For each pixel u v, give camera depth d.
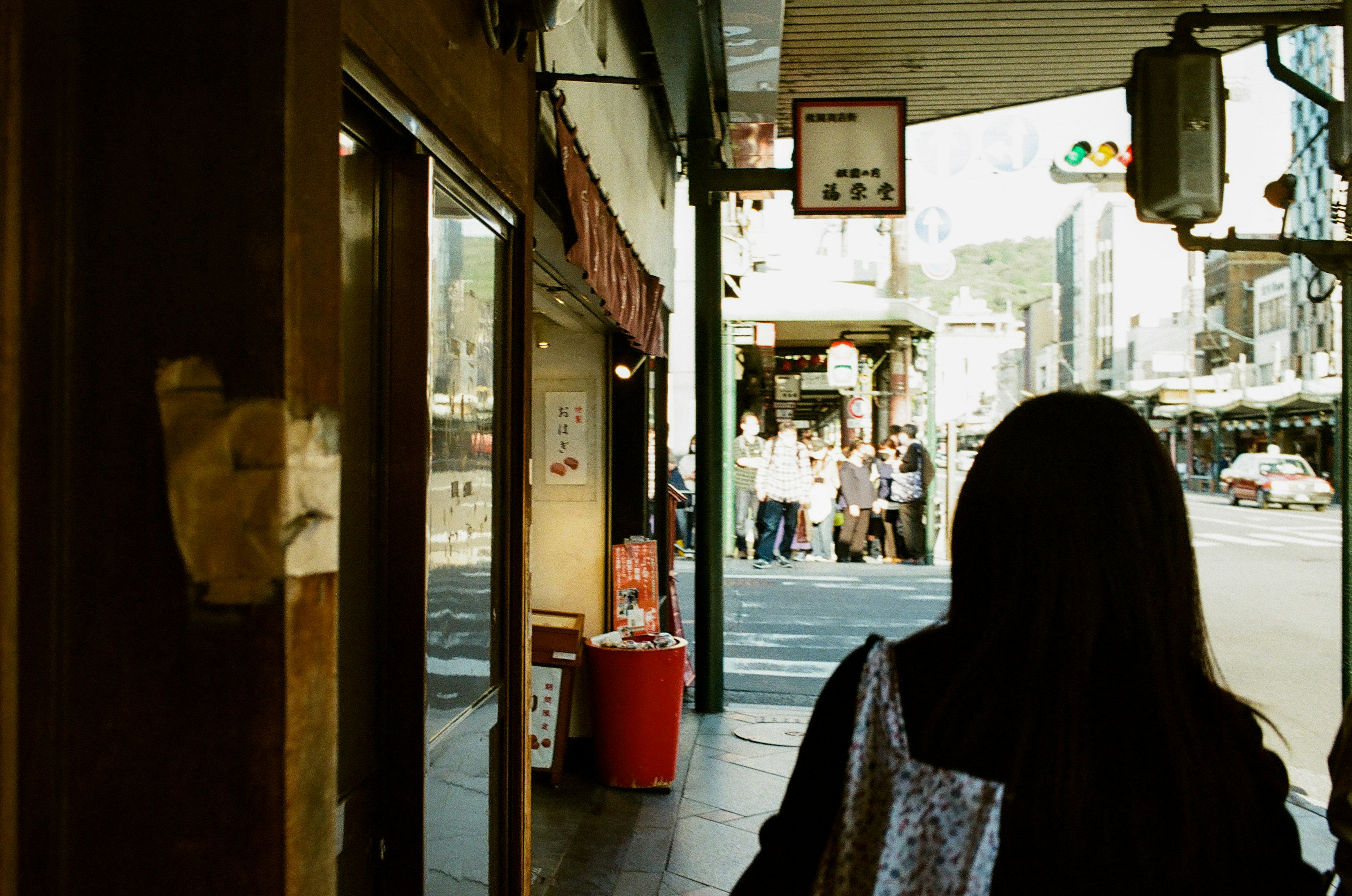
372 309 2.29
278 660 1.08
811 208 6.29
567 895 3.90
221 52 1.09
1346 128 3.30
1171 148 3.36
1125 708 1.07
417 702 2.31
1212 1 5.88
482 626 2.88
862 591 12.46
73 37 1.10
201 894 1.08
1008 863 1.02
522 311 3.16
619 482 6.38
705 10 4.89
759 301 16.14
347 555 2.16
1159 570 1.09
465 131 2.59
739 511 16.27
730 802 5.00
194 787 1.08
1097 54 6.75
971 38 6.52
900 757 1.05
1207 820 1.02
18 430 1.06
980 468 1.17
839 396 24.39
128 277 1.09
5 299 1.04
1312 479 32.47
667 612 7.14
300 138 1.11
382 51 2.02
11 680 1.05
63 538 1.09
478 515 2.84
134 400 1.09
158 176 1.09
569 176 3.50
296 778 1.10
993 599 1.11
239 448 1.08
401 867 2.31
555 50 3.70
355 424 2.21
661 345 6.59
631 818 4.76
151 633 1.09
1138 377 82.50
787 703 7.19
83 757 1.09
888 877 1.02
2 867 1.04
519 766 3.06
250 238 1.08
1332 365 44.56
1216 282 69.00
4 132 1.04
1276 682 7.71
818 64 7.00
